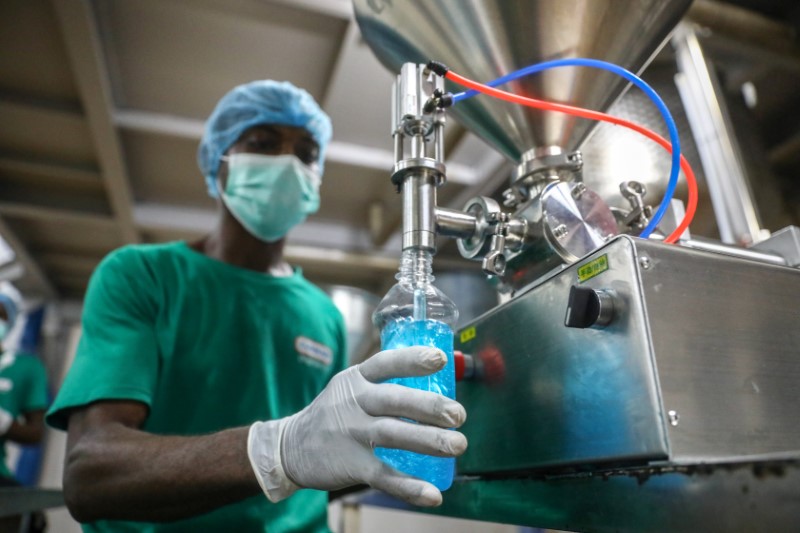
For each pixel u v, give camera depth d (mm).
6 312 2752
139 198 2836
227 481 590
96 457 675
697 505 359
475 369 645
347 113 2307
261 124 1198
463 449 448
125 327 896
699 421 402
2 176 2664
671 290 433
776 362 458
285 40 1985
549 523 521
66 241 3260
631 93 1008
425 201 558
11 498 1107
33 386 2545
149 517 672
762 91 1667
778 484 304
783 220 1278
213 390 981
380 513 3381
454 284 2580
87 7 1663
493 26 656
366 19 783
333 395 544
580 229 573
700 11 1266
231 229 1193
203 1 1807
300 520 965
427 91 595
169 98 2227
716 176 1111
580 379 472
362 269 3451
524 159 690
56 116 2234
